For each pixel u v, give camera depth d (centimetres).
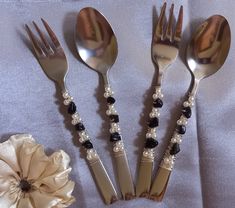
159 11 28
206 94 28
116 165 27
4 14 28
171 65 28
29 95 27
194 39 28
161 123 28
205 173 28
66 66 28
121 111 28
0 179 25
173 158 27
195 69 28
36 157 26
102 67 28
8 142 26
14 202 26
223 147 28
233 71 28
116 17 28
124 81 28
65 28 28
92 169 27
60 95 28
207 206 28
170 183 28
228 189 27
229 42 28
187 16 28
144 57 28
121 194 27
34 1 28
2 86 27
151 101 28
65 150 28
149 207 27
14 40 28
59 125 28
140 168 27
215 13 28
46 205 25
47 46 27
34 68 28
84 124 28
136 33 28
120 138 27
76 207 27
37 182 26
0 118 27
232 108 28
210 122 28
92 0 28
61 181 25
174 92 28
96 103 28
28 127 27
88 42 28
